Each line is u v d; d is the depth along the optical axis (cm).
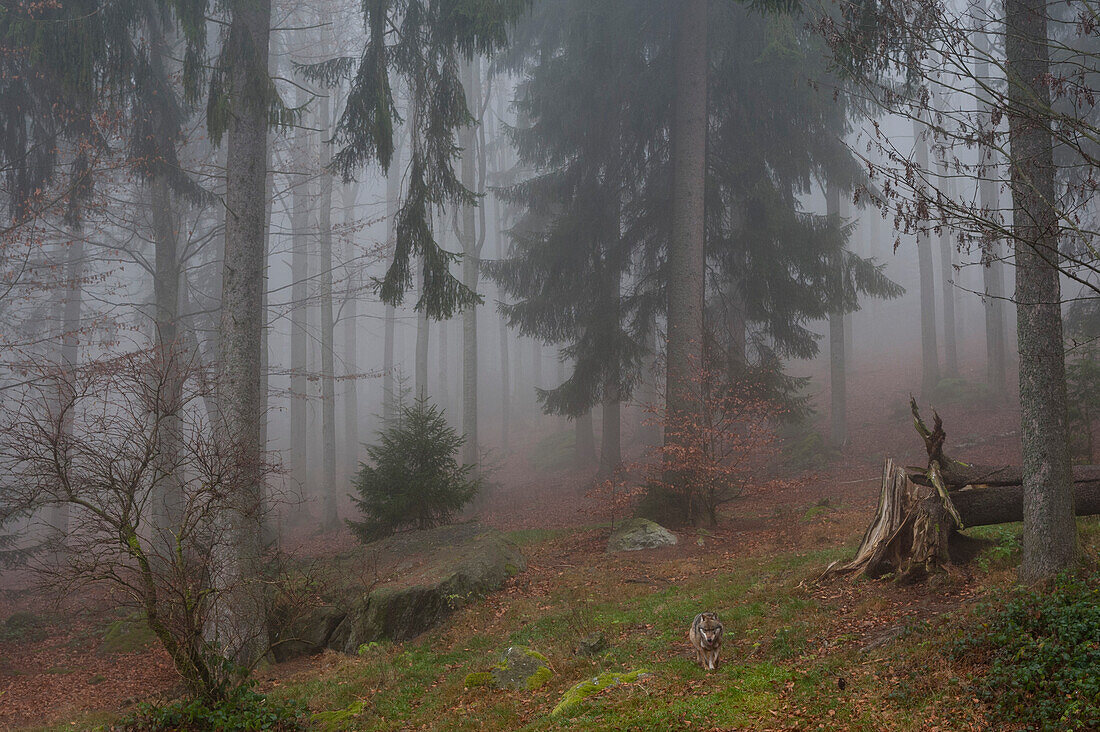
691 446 1712
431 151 1475
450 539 1555
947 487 1061
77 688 1245
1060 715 559
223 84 1305
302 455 3098
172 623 862
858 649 800
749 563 1340
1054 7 2022
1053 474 845
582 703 764
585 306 2375
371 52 1404
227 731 813
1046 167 834
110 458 831
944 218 662
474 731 779
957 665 689
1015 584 862
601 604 1200
